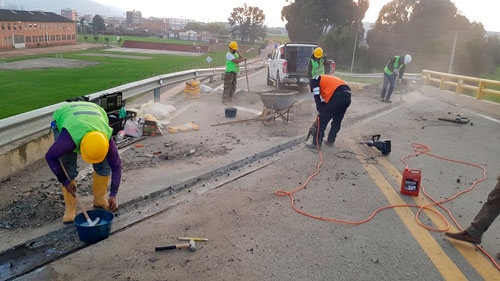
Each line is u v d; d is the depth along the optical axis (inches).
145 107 362.6
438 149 297.6
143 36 5772.6
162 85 431.5
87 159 136.6
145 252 144.3
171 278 129.1
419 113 450.9
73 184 159.9
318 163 255.1
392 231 167.6
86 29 5669.3
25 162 227.0
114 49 2802.7
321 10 2532.0
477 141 323.6
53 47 2967.5
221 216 174.7
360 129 361.7
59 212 171.8
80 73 1104.2
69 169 158.6
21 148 222.4
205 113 400.2
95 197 171.5
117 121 285.9
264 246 150.9
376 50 2402.8
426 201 200.4
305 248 150.7
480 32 1947.6
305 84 607.8
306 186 214.4
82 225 146.6
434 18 2241.6
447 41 2023.9
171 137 302.8
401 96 563.8
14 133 203.6
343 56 2436.0
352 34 2401.6
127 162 241.3
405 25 2315.5
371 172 241.1
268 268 136.4
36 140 236.4
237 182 217.0
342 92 267.6
